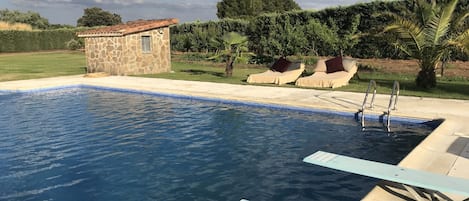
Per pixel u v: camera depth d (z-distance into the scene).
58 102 14.06
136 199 5.94
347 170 5.38
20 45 48.44
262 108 12.34
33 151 8.34
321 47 24.33
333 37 22.20
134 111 12.31
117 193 6.17
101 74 20.72
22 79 19.52
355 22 21.73
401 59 22.12
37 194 6.16
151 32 22.12
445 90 13.96
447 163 6.25
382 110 10.55
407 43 14.47
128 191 6.24
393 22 14.05
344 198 5.81
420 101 11.85
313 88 14.98
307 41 24.28
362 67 20.73
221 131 9.78
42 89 16.75
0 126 10.55
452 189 4.61
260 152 8.08
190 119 11.11
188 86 16.19
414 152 6.73
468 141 7.48
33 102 14.11
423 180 4.92
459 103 11.41
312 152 8.02
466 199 4.75
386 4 21.98
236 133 9.58
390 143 8.53
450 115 9.79
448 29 14.11
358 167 5.48
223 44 19.39
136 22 24.34
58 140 9.16
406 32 13.85
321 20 25.27
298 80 15.62
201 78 19.05
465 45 12.73
